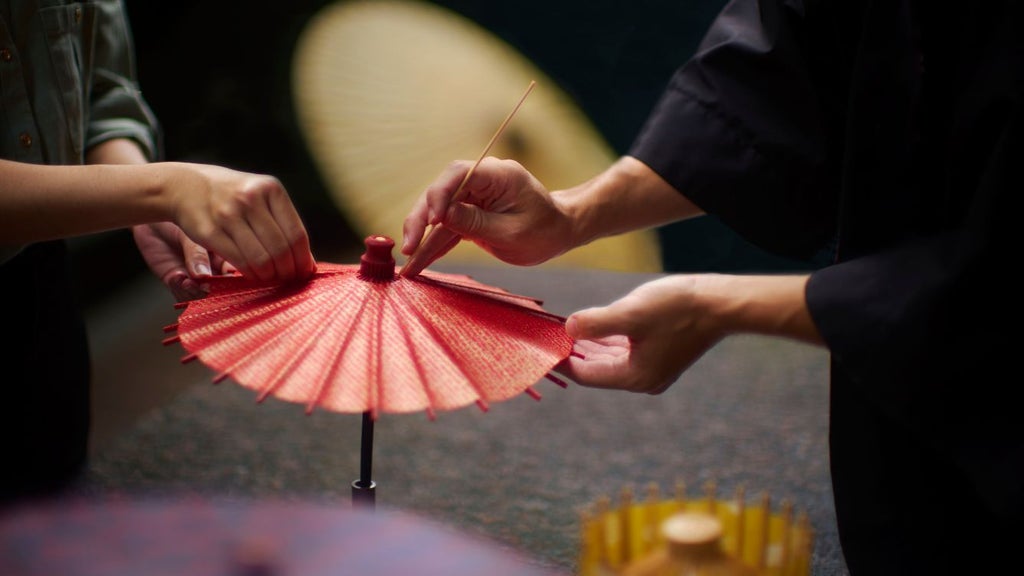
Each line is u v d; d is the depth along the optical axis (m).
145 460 3.62
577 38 6.33
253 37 6.61
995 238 2.44
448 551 1.51
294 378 2.39
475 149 6.09
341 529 1.51
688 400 4.23
